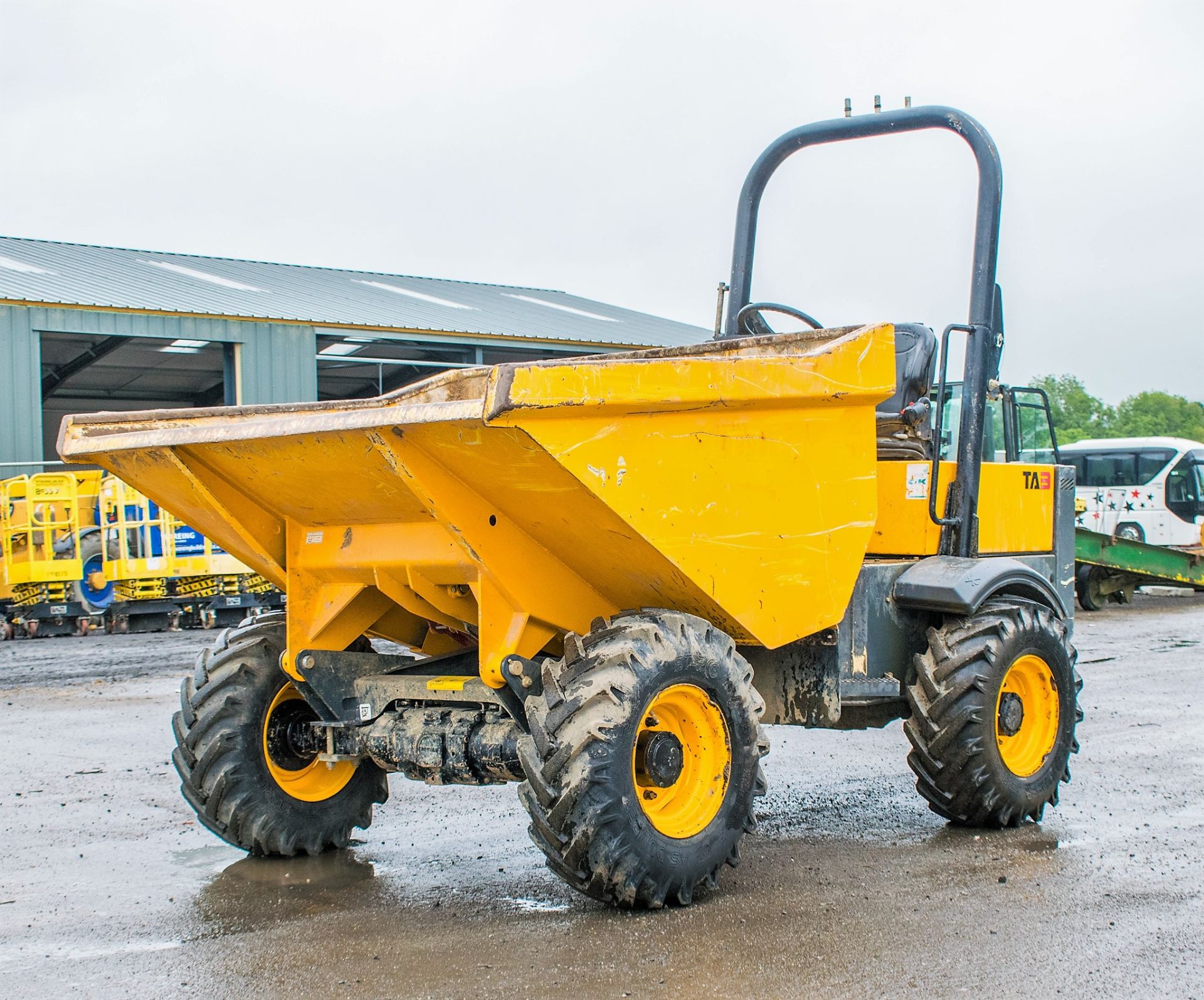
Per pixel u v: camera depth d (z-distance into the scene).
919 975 3.65
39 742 7.94
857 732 8.16
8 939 4.11
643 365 3.91
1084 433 85.44
